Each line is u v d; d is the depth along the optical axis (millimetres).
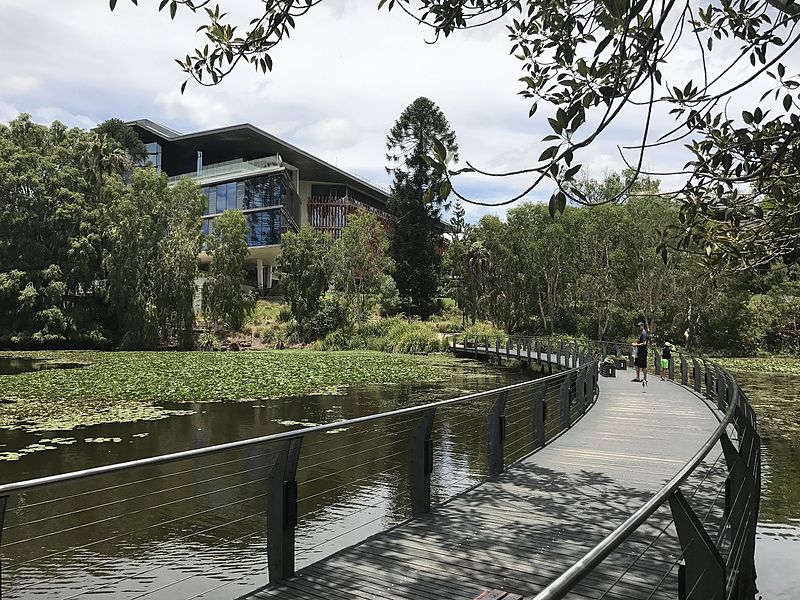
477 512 5797
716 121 4875
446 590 4023
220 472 9859
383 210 85562
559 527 5344
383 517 7633
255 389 19828
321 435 12906
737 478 4438
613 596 3945
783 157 4328
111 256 43438
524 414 16172
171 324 44875
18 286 42500
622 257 46938
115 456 10648
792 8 3352
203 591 5609
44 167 46156
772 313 44938
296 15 4000
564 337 44344
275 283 71188
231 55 4250
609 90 3145
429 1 4078
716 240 5512
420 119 57844
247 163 63594
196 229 46250
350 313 49000
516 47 4516
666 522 5414
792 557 6840
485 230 56500
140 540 6906
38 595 5477
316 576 4250
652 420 11750
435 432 13469
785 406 18391
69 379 21938
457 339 41344
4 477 9273
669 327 48094
